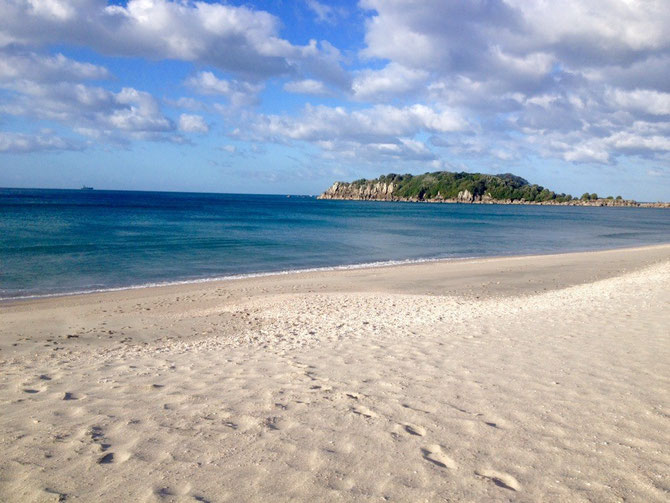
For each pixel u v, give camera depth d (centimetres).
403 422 406
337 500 282
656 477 305
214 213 7531
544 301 1241
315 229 4759
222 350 762
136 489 296
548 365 577
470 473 315
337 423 405
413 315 1091
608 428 385
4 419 429
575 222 7488
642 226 6669
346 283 1770
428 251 3123
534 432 380
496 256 2859
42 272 1931
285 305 1297
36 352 806
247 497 286
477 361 611
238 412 438
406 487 297
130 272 2009
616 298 1160
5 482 307
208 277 1948
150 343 895
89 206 8294
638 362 574
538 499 283
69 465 330
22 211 6175
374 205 16462
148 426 404
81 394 508
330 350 722
